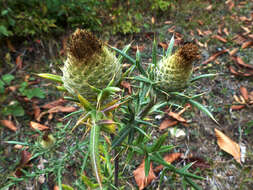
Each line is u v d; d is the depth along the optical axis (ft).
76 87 0.64
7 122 1.65
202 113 1.70
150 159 0.92
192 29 2.50
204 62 2.05
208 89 1.85
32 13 2.10
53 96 1.88
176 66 0.69
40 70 2.03
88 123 0.62
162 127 1.60
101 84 0.64
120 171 1.40
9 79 1.85
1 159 1.48
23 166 1.40
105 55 0.64
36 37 2.19
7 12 1.96
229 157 1.48
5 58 2.05
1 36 2.06
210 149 1.53
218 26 2.52
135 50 2.20
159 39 2.32
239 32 2.43
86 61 0.60
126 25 2.36
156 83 0.73
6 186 1.31
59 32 2.29
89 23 2.35
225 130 1.61
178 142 1.57
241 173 1.39
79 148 1.24
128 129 0.78
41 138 1.20
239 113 1.69
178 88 0.73
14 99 1.78
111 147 0.76
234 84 1.89
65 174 1.39
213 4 2.89
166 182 1.37
